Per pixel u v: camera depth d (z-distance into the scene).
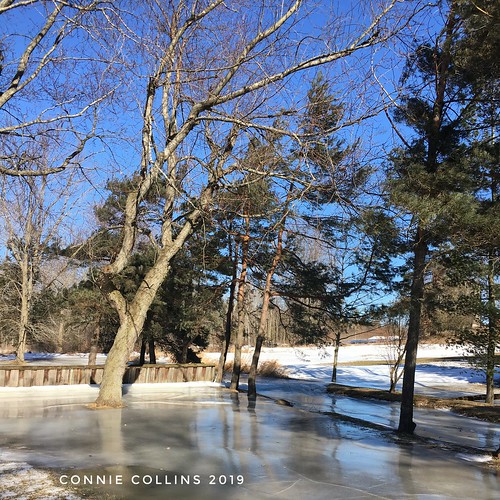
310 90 13.80
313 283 21.78
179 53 12.72
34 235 29.39
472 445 14.06
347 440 11.73
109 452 9.07
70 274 31.80
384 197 12.27
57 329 46.19
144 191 13.91
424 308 17.12
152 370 22.48
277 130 10.95
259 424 12.95
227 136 14.09
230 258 23.83
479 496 7.46
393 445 11.65
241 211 14.65
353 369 43.44
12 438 10.02
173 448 9.56
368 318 20.05
